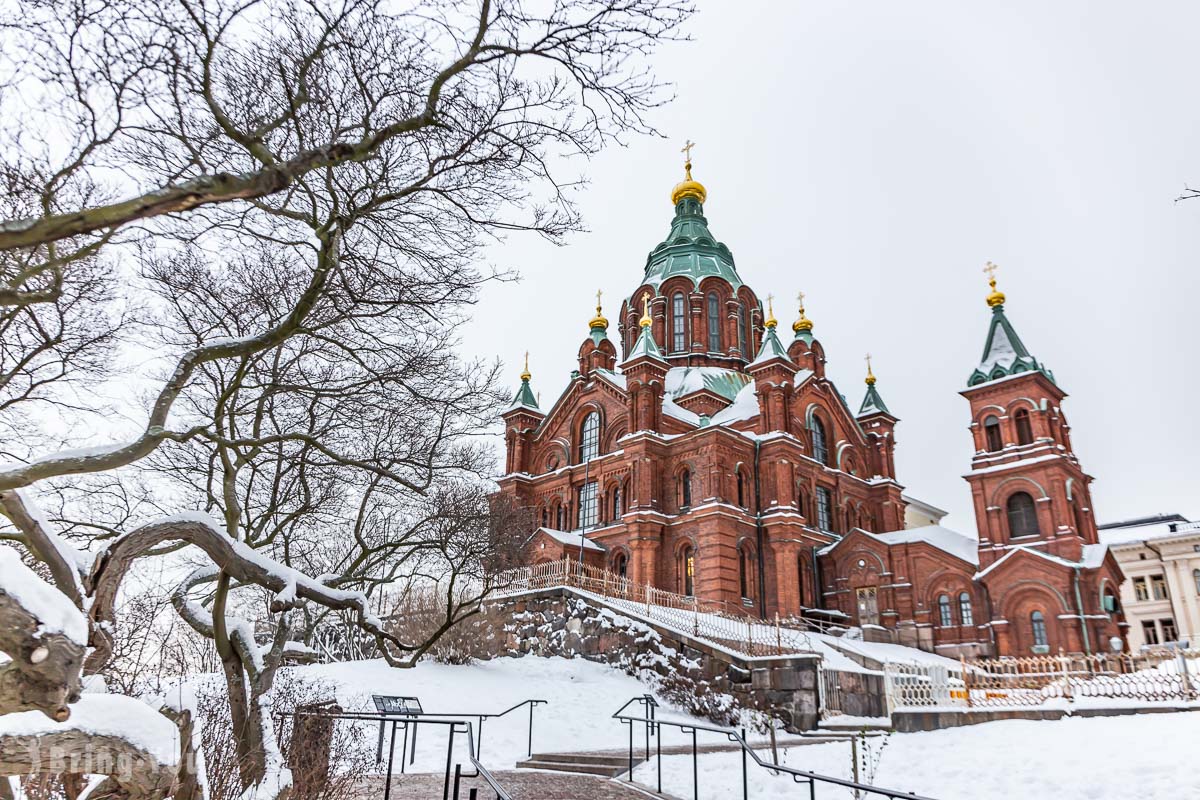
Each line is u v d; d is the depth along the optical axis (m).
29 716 4.93
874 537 48.09
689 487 46.53
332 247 8.77
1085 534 47.50
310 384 14.05
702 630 28.22
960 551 46.47
